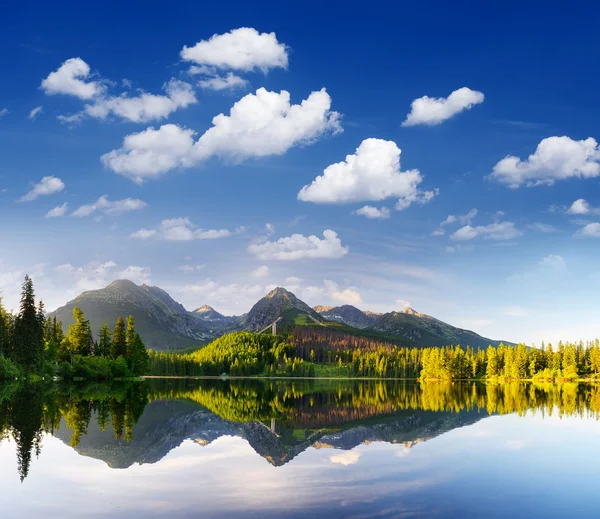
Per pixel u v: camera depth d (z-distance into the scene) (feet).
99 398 285.02
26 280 455.63
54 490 92.32
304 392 464.65
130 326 617.21
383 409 253.65
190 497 88.07
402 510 81.46
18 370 426.92
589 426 178.50
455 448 135.33
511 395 373.61
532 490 93.35
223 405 279.49
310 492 91.40
